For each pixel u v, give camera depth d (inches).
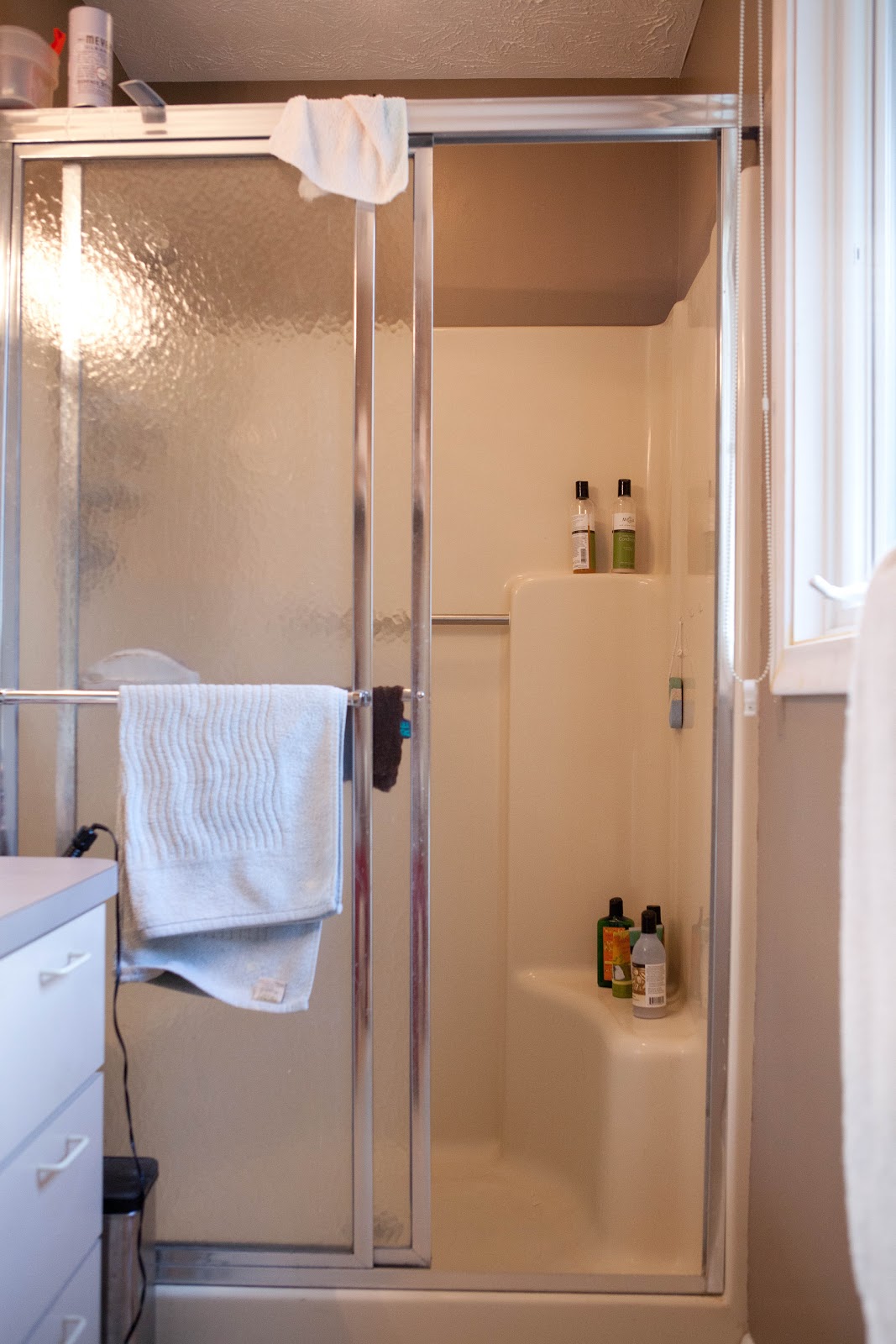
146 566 57.2
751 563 56.9
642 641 80.5
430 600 57.0
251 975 52.7
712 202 68.9
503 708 82.4
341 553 56.9
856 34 48.8
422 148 57.3
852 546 49.2
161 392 57.3
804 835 47.8
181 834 52.0
